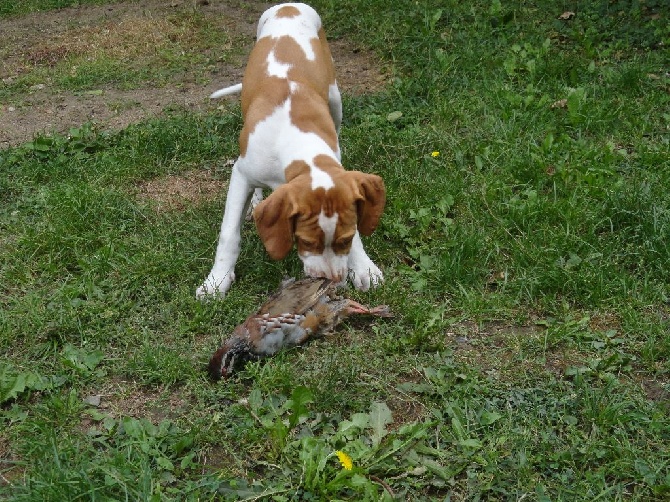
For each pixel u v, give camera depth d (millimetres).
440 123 3520
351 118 3607
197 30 4520
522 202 3143
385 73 3914
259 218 2742
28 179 3367
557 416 2625
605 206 3109
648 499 2496
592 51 3857
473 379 2693
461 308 2885
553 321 2848
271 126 2906
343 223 2732
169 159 3471
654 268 2967
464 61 3842
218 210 3213
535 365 2744
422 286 2934
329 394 2654
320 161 2822
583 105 3520
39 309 2883
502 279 2967
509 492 2498
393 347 2771
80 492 2477
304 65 3051
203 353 2768
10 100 3891
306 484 2494
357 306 2820
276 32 3131
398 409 2664
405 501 2496
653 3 4184
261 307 2785
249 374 2707
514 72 3771
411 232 3104
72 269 3049
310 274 2760
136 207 3230
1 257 3057
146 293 2945
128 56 4234
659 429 2590
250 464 2559
